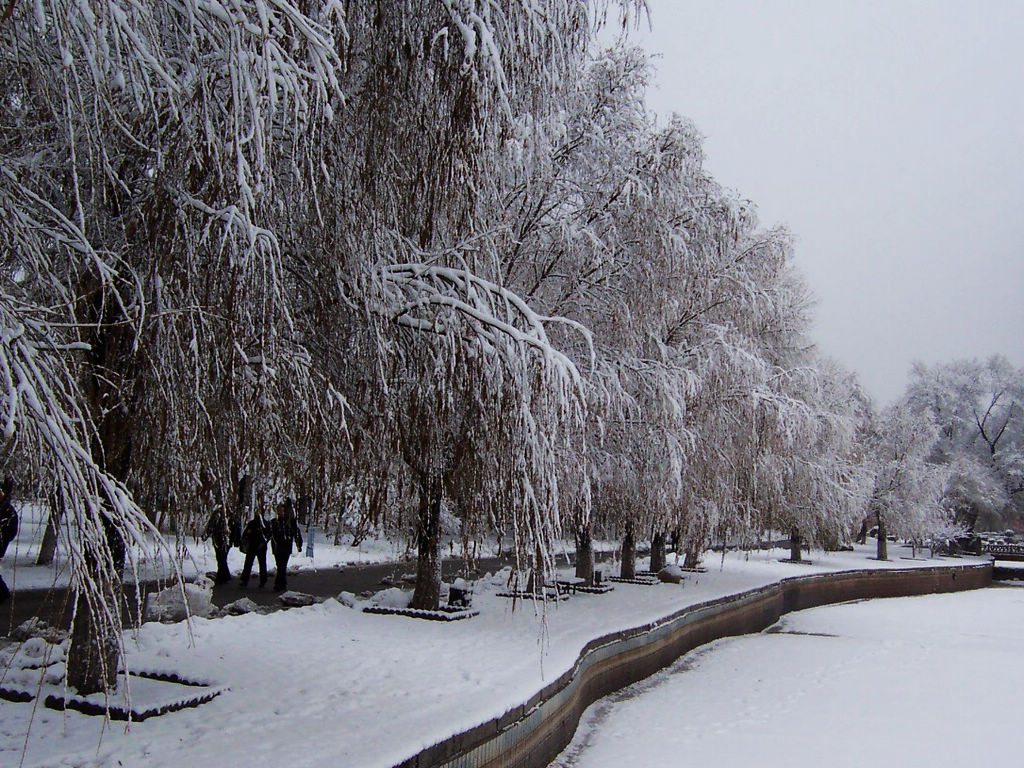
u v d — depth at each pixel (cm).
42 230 440
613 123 1405
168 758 524
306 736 588
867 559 4041
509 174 930
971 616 2703
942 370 6294
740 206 1647
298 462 671
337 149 623
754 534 2314
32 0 375
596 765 917
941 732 1171
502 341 656
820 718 1219
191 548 1825
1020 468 5719
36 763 496
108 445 562
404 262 727
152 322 518
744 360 1745
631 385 1460
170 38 502
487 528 742
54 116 467
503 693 777
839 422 2680
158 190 512
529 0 669
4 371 314
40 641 790
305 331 673
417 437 718
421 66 659
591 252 1364
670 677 1439
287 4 432
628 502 1661
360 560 2362
